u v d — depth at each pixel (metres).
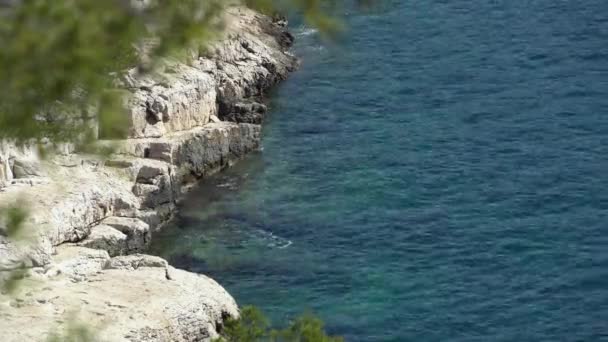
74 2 14.26
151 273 58.66
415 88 99.00
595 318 62.09
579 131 88.94
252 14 104.75
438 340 60.09
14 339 48.25
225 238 72.38
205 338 55.47
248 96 95.12
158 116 79.44
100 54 14.32
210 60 91.31
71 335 25.36
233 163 83.31
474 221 73.88
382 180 80.75
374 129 90.31
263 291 65.38
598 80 100.38
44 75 14.31
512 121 91.19
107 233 66.38
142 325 52.59
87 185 67.19
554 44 109.62
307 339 32.03
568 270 67.19
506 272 67.19
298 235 72.56
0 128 14.77
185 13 14.41
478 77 101.44
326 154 85.38
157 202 73.75
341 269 67.69
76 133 16.73
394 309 63.12
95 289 55.62
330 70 103.25
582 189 78.25
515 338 60.16
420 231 72.56
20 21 14.22
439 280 66.25
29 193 63.91
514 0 123.31
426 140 87.69
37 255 55.31
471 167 82.44
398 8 119.19
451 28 114.50
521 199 76.94
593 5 120.44
